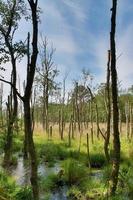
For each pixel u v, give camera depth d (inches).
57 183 671.8
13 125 920.9
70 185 668.7
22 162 916.6
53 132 1801.2
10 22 832.9
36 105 2198.6
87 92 2007.9
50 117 2400.3
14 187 528.7
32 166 386.0
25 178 696.4
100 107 2033.7
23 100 387.5
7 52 815.1
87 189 608.1
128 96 2201.0
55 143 1312.7
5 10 848.9
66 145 1263.5
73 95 2065.7
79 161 884.0
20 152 1124.5
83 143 1299.2
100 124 2059.5
